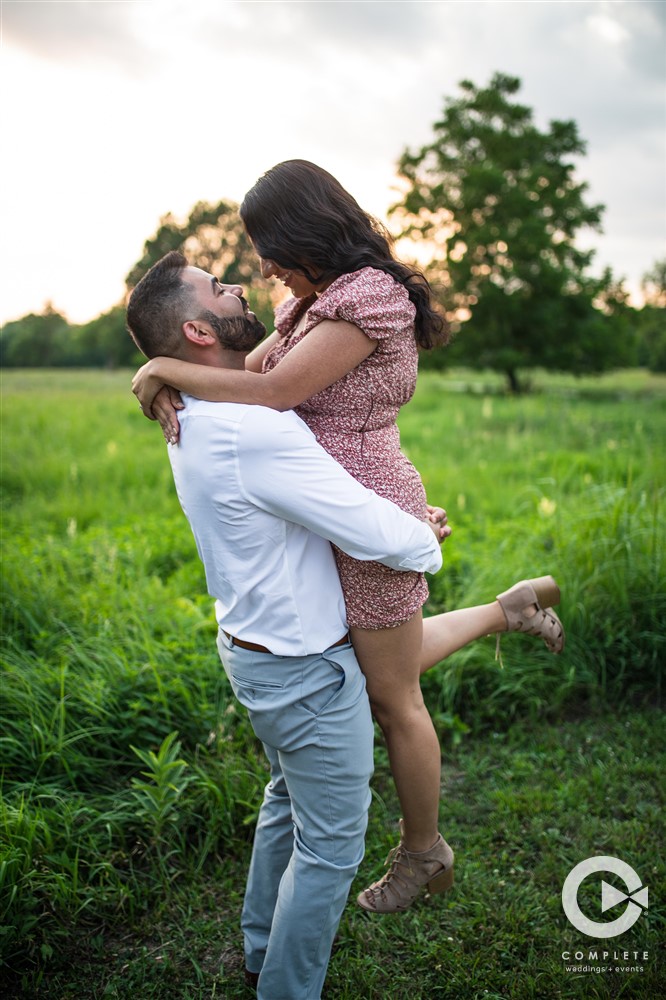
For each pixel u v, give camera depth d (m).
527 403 15.96
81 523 6.17
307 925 1.81
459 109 24.61
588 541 4.08
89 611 3.81
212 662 3.35
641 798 2.87
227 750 2.89
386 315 1.72
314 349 1.70
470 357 23.30
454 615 2.20
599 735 3.32
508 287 23.44
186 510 1.79
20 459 7.86
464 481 7.29
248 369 2.22
